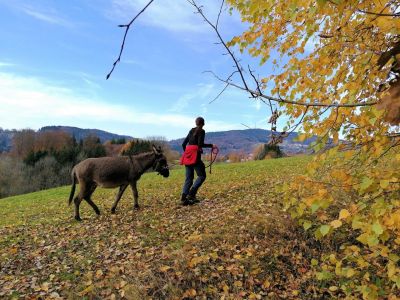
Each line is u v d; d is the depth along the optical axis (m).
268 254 6.48
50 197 18.02
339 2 2.05
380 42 2.93
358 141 2.93
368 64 2.79
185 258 6.24
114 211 10.38
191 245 6.94
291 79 3.30
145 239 7.79
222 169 19.91
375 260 5.59
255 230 7.25
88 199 10.30
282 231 7.05
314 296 5.49
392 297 4.29
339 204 6.97
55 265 6.86
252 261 6.23
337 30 3.03
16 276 6.49
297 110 3.24
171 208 10.20
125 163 10.18
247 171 17.89
